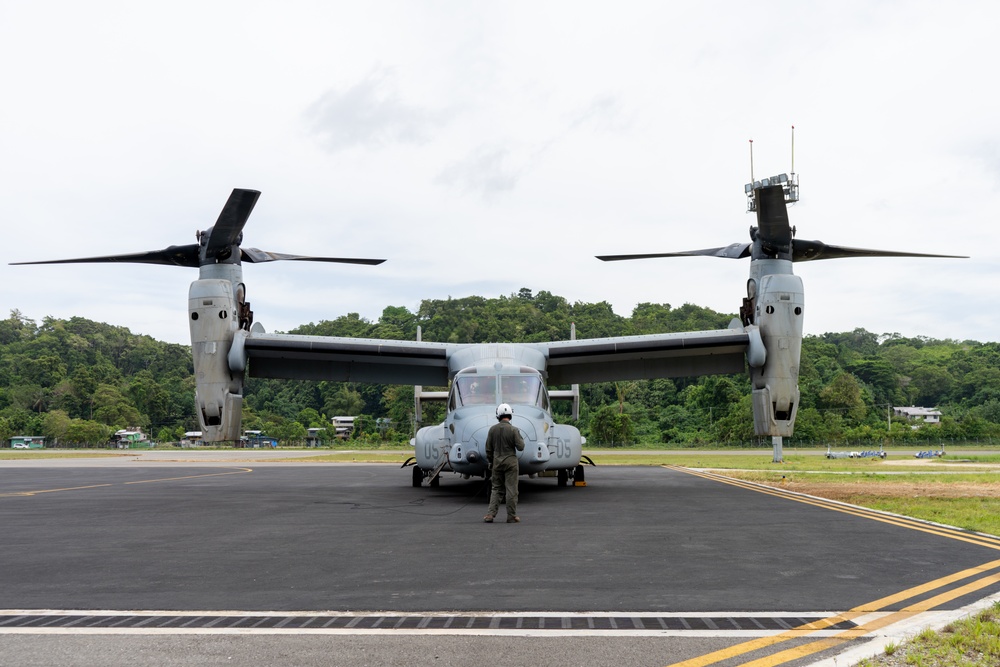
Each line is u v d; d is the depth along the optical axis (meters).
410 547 8.52
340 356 18.50
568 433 16.30
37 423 104.94
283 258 18.25
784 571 7.07
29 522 11.03
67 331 173.75
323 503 13.84
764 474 23.44
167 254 17.80
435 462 16.11
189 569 7.28
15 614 5.62
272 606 5.82
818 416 85.88
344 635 5.06
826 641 4.90
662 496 15.04
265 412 127.31
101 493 16.50
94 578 6.88
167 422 126.75
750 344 16.89
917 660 4.54
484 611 5.66
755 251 17.64
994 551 8.15
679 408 97.12
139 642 4.93
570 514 11.79
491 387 15.48
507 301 166.62
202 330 16.75
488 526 10.34
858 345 187.25
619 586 6.46
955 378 141.38
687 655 4.66
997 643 4.79
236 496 15.51
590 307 159.38
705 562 7.54
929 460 42.38
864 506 12.88
